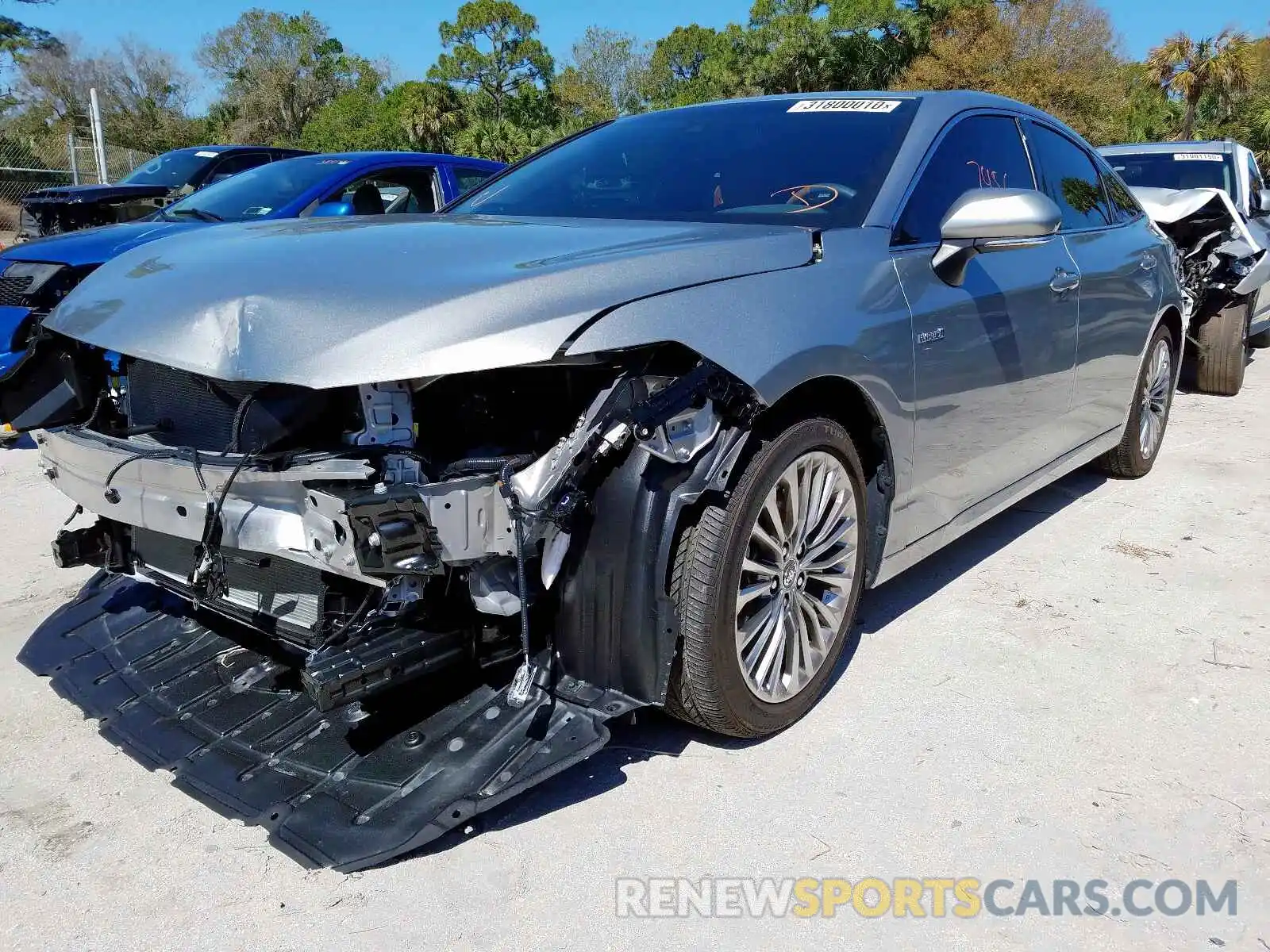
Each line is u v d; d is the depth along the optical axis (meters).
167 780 2.54
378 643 2.17
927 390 2.89
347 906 2.07
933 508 3.13
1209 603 3.60
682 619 2.34
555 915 2.05
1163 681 3.02
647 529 2.21
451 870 2.18
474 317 2.00
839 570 2.80
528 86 52.62
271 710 2.51
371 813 2.10
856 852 2.24
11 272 5.53
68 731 2.76
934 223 3.06
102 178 14.92
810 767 2.56
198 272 2.33
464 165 7.43
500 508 2.07
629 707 2.26
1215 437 6.08
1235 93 40.25
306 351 1.98
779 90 45.75
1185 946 1.98
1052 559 4.02
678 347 2.22
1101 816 2.37
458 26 50.75
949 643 3.27
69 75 46.75
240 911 2.06
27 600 3.62
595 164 3.48
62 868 2.20
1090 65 39.97
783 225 2.82
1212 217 6.77
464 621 2.30
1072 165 4.21
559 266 2.20
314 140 54.16
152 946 1.97
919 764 2.57
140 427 2.42
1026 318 3.39
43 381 2.61
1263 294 7.77
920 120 3.22
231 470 2.07
